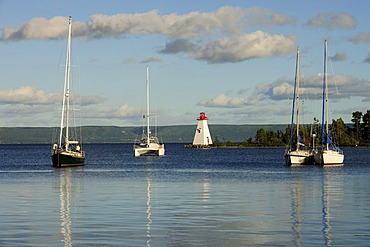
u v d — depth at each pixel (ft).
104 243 95.50
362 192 181.37
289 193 177.68
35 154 634.43
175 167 351.67
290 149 363.15
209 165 380.17
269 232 105.29
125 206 142.31
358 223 115.14
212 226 111.75
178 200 156.15
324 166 345.51
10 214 127.75
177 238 99.71
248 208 138.82
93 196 167.02
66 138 324.19
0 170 314.14
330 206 142.92
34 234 103.04
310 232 105.19
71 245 94.07
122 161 446.60
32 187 200.13
